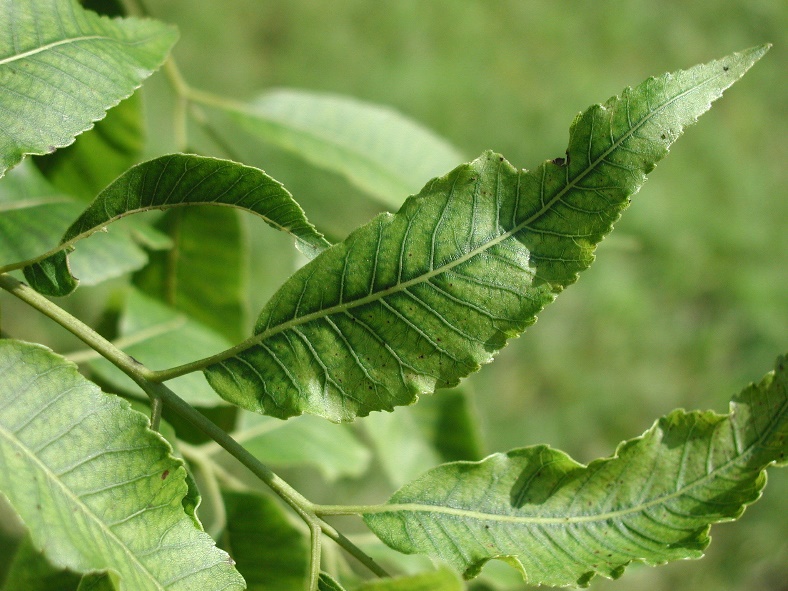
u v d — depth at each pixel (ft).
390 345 1.02
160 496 0.98
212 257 1.33
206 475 1.24
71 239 1.03
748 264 4.12
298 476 2.82
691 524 1.02
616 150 1.00
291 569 1.22
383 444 1.40
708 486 1.03
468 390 1.43
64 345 2.45
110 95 1.06
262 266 3.24
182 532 0.98
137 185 1.02
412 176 1.43
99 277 1.18
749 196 4.30
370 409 1.02
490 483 1.04
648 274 3.95
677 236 4.03
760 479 1.03
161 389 1.03
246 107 1.40
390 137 1.43
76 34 1.07
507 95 4.32
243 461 1.03
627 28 4.63
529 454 1.04
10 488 0.94
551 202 1.01
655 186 4.14
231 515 1.23
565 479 1.04
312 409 1.02
